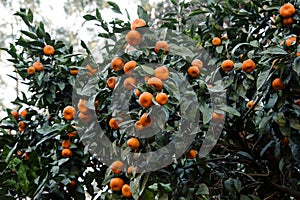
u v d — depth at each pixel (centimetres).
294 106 279
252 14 304
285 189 307
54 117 332
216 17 318
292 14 279
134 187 256
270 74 267
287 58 268
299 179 312
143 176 260
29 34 325
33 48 326
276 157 292
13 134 341
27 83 332
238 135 304
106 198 274
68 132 299
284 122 273
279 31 293
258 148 315
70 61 324
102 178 318
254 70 283
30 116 334
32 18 333
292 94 276
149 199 258
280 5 289
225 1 313
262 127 280
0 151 328
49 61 329
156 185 257
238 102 293
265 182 310
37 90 331
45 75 323
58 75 326
